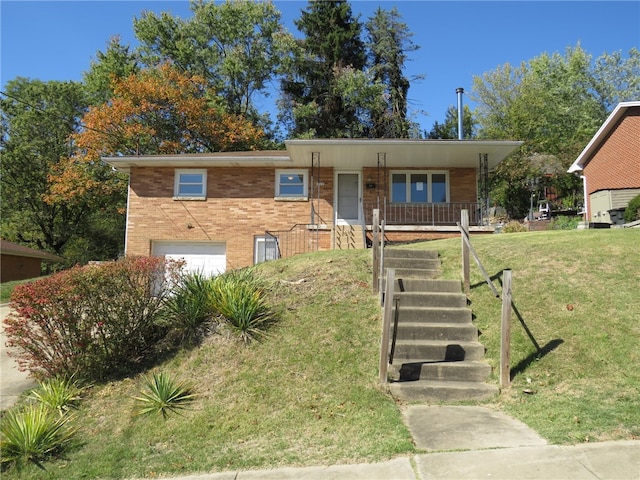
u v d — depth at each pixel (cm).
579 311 682
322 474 413
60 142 3528
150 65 3256
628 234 934
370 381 596
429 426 492
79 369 668
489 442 445
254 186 1650
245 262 1620
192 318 735
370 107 3428
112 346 691
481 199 1697
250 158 1576
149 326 734
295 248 1580
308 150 1483
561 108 3909
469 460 411
